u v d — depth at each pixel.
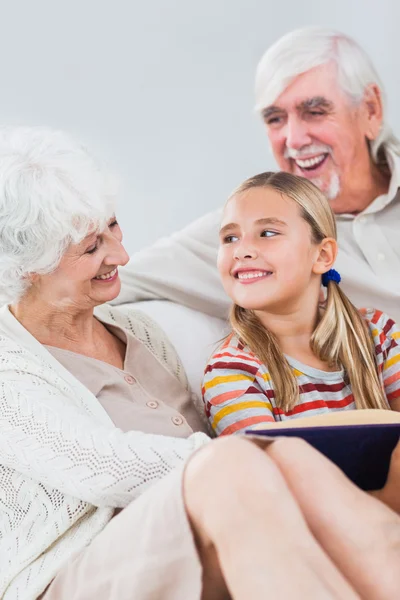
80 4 2.17
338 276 1.85
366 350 1.79
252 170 2.22
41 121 2.18
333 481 1.12
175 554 1.09
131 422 1.45
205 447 1.09
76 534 1.32
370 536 1.08
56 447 1.26
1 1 2.15
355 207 2.13
